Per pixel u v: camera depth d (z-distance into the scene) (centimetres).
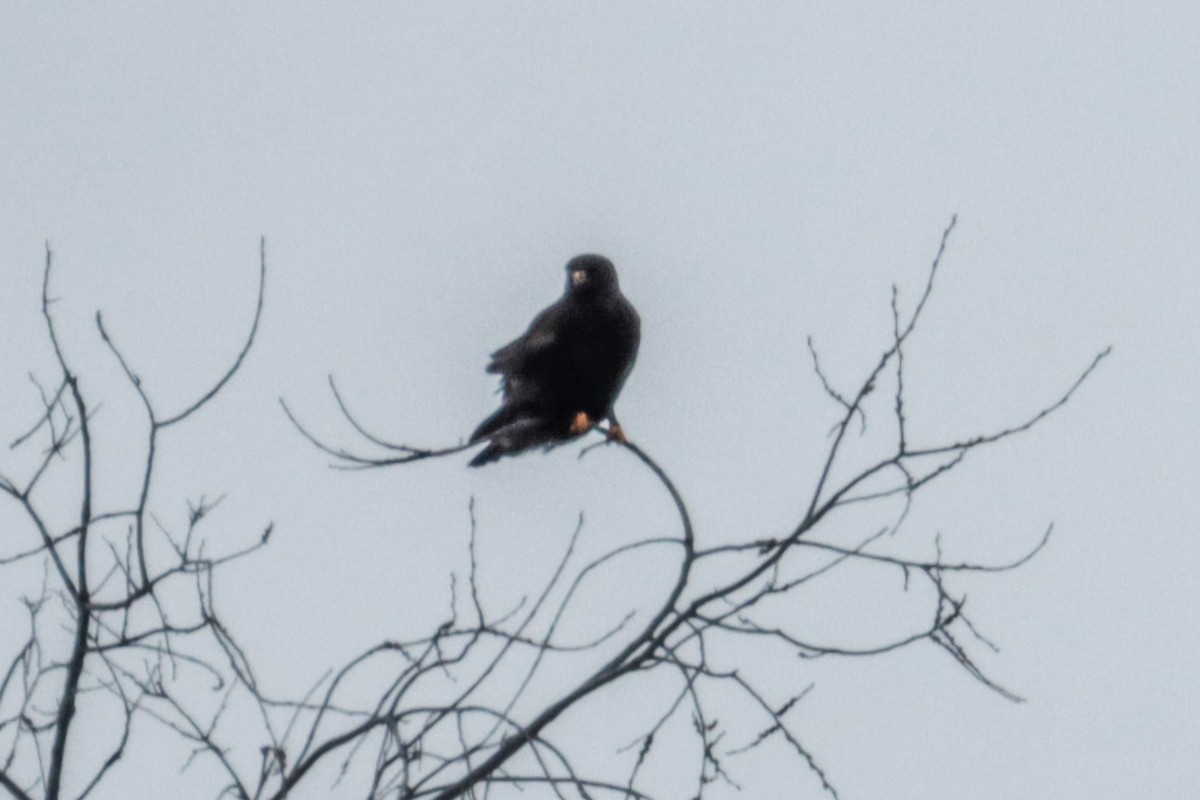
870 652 1068
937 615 1077
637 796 1021
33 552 1036
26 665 1029
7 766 1009
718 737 1049
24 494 1029
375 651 1023
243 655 1020
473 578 1030
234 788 992
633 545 1077
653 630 1071
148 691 1019
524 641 1033
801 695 1052
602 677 1038
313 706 1019
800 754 1052
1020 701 1073
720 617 1062
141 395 1017
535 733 1016
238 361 1033
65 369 1016
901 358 1069
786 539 1075
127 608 1014
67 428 1043
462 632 1032
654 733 1041
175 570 1021
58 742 991
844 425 1071
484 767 1007
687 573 1096
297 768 983
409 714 1019
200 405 1024
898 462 1073
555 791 1012
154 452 1019
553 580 1042
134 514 1020
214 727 1012
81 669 1007
